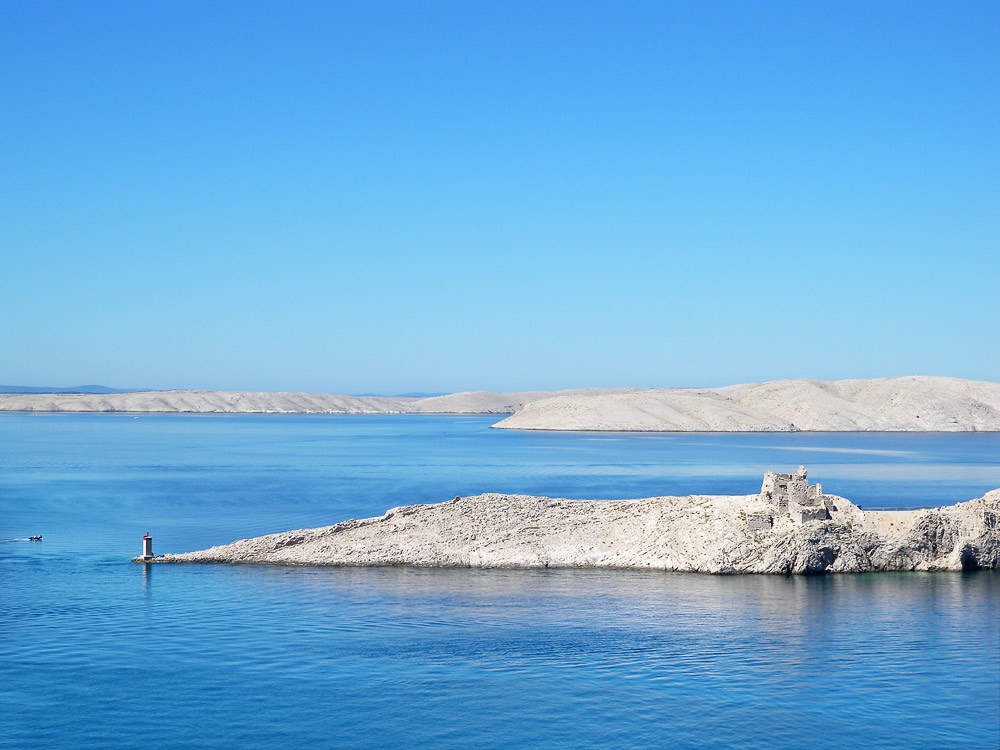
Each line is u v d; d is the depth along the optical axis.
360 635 52.09
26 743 39.03
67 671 46.75
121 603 58.84
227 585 63.78
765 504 70.00
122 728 40.44
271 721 41.09
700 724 40.34
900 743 38.56
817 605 57.47
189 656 48.88
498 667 47.03
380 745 38.91
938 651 48.91
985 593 60.47
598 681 45.12
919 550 67.62
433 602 58.66
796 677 45.38
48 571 68.75
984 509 68.94
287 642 51.00
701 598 59.22
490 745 38.75
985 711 41.47
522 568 68.38
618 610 56.56
